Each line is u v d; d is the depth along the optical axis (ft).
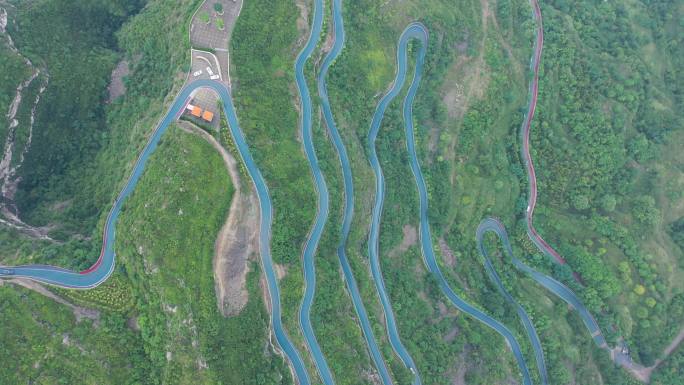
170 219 315.37
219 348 308.40
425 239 442.91
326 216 378.53
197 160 328.49
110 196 351.46
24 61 357.41
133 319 321.73
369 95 424.87
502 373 406.82
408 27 442.91
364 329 388.98
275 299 349.00
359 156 410.72
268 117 361.30
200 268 314.76
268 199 351.05
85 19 399.24
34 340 300.20
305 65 392.27
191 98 352.08
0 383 289.74
